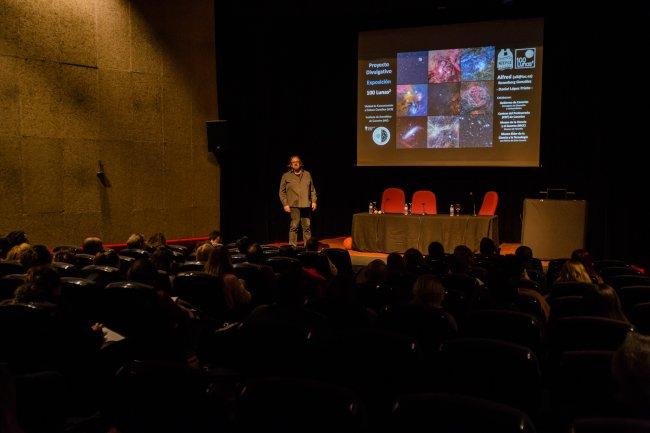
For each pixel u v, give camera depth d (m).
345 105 12.08
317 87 12.01
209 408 1.88
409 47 11.11
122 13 9.75
